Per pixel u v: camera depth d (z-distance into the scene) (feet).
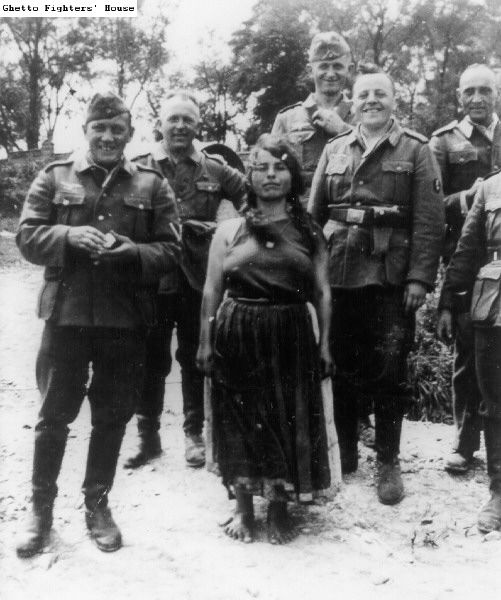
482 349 10.41
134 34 54.39
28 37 74.64
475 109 12.60
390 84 11.28
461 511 10.85
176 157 12.55
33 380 18.42
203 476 11.94
